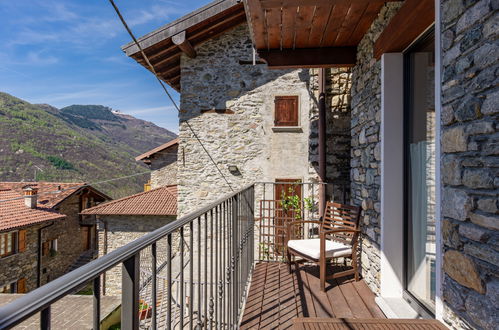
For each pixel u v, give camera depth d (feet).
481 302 4.67
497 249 4.33
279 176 22.84
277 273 12.07
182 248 3.94
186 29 20.25
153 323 3.04
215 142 23.31
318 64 12.53
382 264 9.25
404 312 8.16
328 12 9.78
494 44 4.41
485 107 4.60
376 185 10.02
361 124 11.94
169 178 38.83
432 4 6.45
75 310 21.76
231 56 23.49
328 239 13.01
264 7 8.87
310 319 6.30
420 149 8.49
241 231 8.97
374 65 10.28
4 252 37.14
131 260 2.62
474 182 4.84
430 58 7.98
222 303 6.41
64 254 50.75
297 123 23.02
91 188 57.00
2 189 47.93
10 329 1.36
